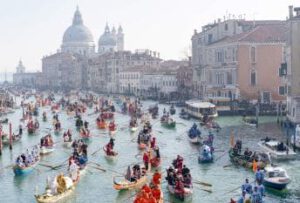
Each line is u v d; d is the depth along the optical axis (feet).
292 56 248.32
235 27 374.22
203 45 398.01
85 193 131.95
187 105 327.06
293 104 240.53
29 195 132.87
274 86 325.01
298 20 247.29
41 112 384.06
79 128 265.13
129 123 281.74
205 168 158.92
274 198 124.98
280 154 166.09
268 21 375.86
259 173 130.21
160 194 117.08
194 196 127.54
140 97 516.73
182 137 229.25
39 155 176.96
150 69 586.45
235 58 324.19
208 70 376.68
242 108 306.76
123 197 128.26
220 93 339.57
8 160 179.11
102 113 312.29
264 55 323.98
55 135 245.45
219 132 237.25
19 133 234.79
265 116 295.69
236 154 167.32
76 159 154.81
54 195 123.85
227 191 131.85
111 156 177.99
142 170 142.41
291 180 140.77
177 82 479.00
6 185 142.51
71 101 504.84
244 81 323.57
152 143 183.42
